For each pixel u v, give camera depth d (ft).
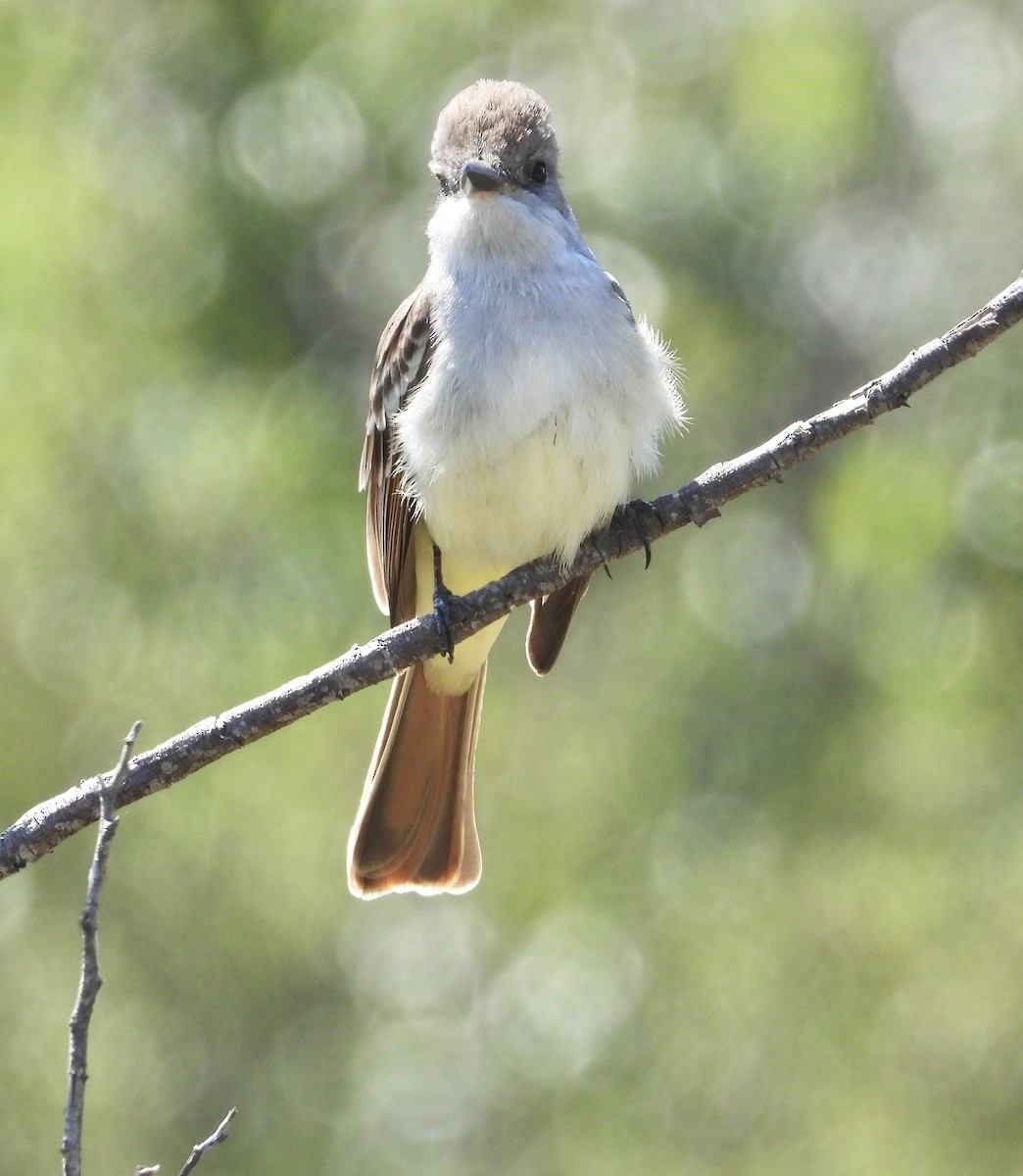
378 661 20.66
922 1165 38.29
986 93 51.67
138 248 47.75
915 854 40.47
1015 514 39.88
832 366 52.26
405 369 24.57
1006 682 40.29
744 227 50.31
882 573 40.57
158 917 44.73
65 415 46.14
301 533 45.93
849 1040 40.01
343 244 49.16
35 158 47.37
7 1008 44.65
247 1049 45.39
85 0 49.65
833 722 44.24
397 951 47.03
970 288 51.01
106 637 45.39
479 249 23.71
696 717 46.06
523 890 45.80
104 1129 43.91
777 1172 39.47
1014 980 38.86
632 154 50.70
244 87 48.96
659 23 51.98
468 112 25.22
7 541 45.39
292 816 44.42
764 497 49.88
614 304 23.88
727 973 41.88
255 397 47.78
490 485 23.52
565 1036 44.80
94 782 19.08
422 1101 45.98
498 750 47.01
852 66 48.98
